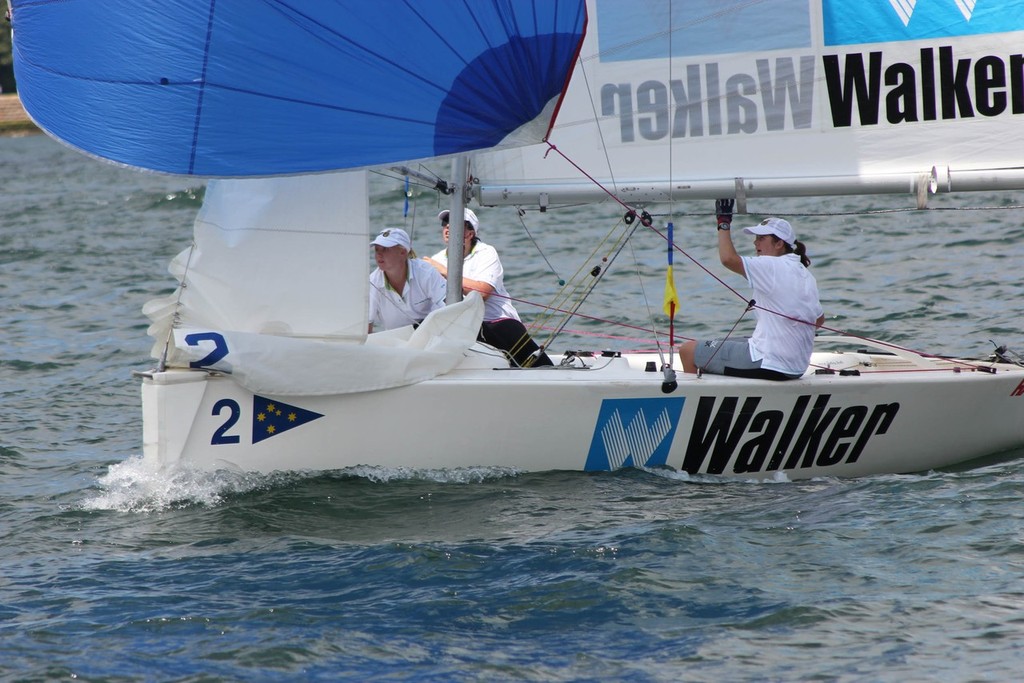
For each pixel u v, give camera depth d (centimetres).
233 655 1422
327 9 1833
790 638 1442
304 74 1853
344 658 1416
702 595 1563
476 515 1855
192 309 1955
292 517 1850
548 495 1945
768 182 2122
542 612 1529
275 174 1875
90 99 1870
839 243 4591
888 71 2097
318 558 1702
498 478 2025
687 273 4216
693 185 2131
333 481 1984
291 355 1922
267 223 1969
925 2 2070
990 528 1741
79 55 1872
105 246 5700
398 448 2003
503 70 1883
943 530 1744
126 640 1464
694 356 2117
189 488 1947
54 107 1892
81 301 4238
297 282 1986
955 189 2103
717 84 2122
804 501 1927
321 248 1988
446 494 1944
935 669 1352
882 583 1577
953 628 1446
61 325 3803
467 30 1859
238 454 1961
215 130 1858
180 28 1838
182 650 1437
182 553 1734
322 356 1934
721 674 1364
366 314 2012
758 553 1691
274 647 1438
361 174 1992
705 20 2109
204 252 1955
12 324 3828
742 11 2105
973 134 2095
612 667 1388
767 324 2067
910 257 4197
